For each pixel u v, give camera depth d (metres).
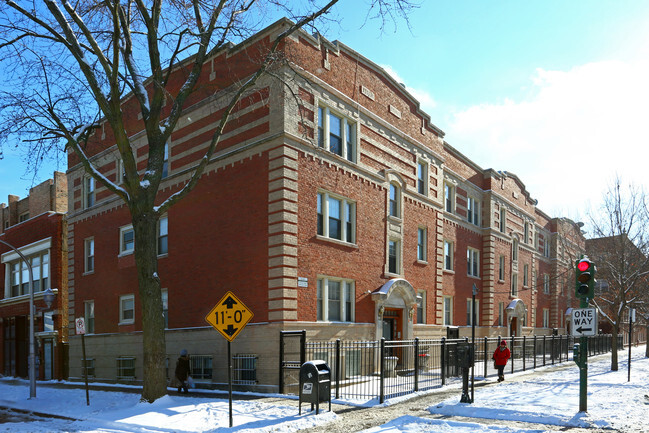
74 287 27.28
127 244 24.45
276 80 18.17
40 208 32.78
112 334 24.31
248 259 18.33
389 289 21.14
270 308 17.33
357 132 21.22
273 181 17.84
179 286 20.86
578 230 33.91
